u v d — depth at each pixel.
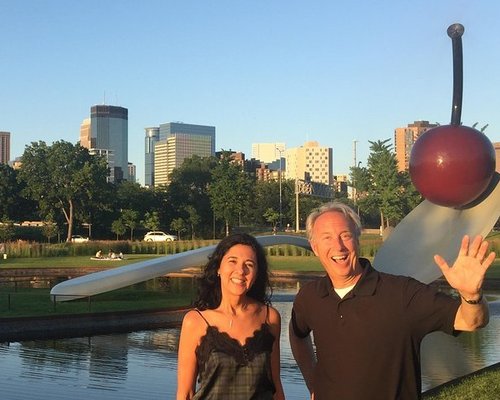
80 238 63.25
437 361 9.52
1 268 30.94
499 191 9.84
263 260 3.51
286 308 17.86
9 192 68.69
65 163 63.81
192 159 81.94
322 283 3.26
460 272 2.82
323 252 3.16
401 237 10.42
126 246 45.91
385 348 3.02
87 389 9.01
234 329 3.32
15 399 8.45
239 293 3.34
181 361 3.36
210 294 3.45
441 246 10.01
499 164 50.97
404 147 138.00
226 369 3.22
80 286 15.40
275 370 3.48
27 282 26.59
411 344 3.05
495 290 22.72
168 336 13.84
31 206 71.12
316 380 3.25
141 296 20.05
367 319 3.03
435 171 9.10
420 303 3.01
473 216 9.95
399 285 3.06
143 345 12.66
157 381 9.52
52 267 32.06
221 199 60.38
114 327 14.81
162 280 28.25
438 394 7.39
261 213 79.06
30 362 10.93
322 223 3.19
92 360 11.10
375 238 43.97
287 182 82.25
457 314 2.96
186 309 16.50
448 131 9.19
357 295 3.07
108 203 64.06
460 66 9.77
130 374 9.97
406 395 3.05
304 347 3.55
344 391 3.06
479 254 2.82
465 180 9.02
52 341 13.22
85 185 62.31
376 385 3.03
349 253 3.12
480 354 10.08
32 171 63.34
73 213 64.00
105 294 20.44
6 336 13.41
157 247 45.91
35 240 63.59
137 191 69.38
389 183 57.41
